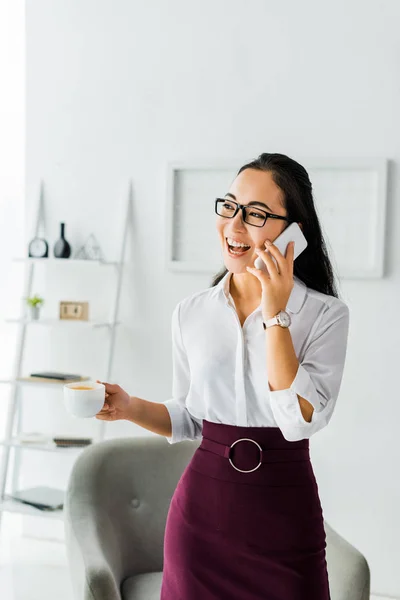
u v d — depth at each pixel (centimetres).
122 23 340
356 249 313
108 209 346
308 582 159
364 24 308
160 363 343
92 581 185
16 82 373
